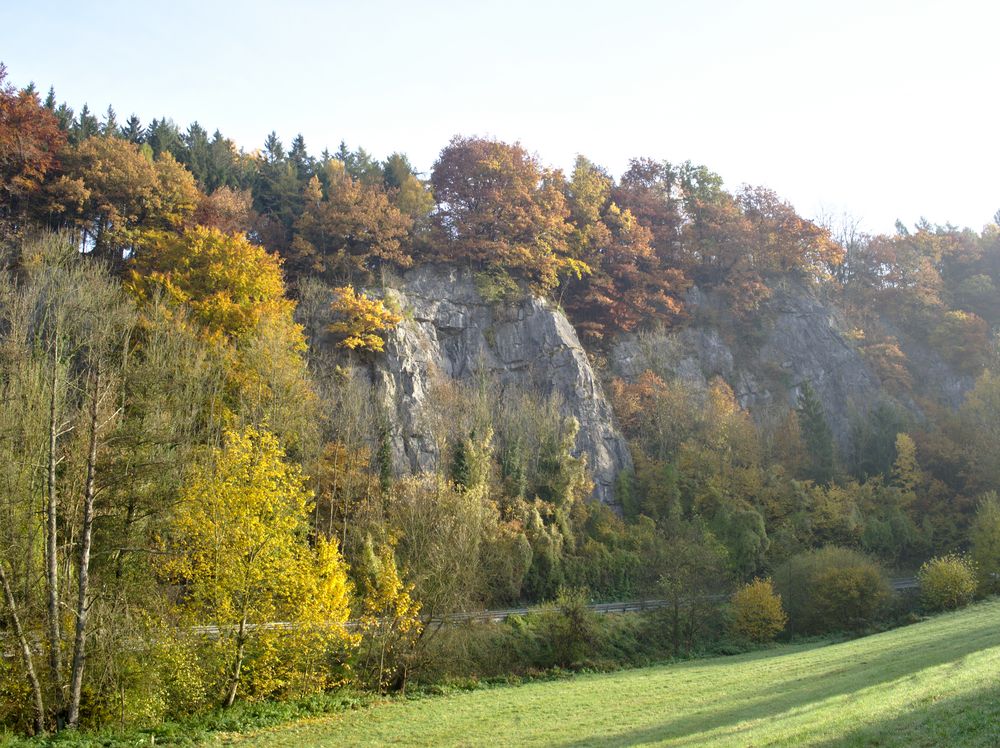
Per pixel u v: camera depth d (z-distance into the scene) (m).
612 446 73.19
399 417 64.38
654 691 31.02
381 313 68.12
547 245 82.50
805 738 15.70
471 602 45.03
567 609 45.31
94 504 30.52
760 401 85.50
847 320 95.69
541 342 76.81
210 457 37.16
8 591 25.28
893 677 23.27
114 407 38.03
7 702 25.56
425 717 28.61
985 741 13.41
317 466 53.25
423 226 85.75
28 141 67.19
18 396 34.31
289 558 30.98
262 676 31.33
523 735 23.83
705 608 49.50
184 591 32.56
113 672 26.67
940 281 100.75
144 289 61.66
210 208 76.50
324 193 90.50
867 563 54.41
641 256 89.69
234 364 55.53
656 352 84.06
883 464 75.38
